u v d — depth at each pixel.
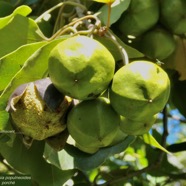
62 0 0.36
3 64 0.26
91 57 0.23
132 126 0.25
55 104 0.24
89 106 0.24
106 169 0.48
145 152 0.43
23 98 0.24
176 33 0.32
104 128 0.24
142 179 0.44
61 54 0.23
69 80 0.23
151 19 0.31
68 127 0.25
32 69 0.25
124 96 0.24
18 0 0.35
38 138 0.25
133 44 0.32
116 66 0.29
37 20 0.31
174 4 0.31
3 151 0.31
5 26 0.29
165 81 0.24
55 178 0.32
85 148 0.27
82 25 0.30
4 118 0.26
